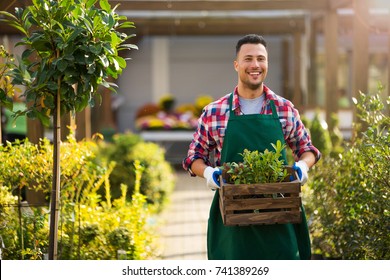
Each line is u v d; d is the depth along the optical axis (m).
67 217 5.56
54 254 4.52
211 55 21.53
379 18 11.53
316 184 5.94
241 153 4.29
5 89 4.87
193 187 12.23
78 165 5.48
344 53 18.61
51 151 5.40
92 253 5.50
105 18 4.34
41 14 4.32
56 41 4.27
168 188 9.96
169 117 17.02
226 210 4.08
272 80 20.86
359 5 8.34
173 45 21.45
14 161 5.19
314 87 13.87
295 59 15.12
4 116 9.33
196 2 10.15
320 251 6.02
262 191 4.05
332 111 10.21
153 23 13.55
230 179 4.18
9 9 6.78
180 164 14.95
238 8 10.29
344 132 14.09
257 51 4.28
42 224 5.44
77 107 4.60
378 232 4.84
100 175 6.18
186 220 9.03
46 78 4.32
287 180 4.19
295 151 4.52
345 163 5.42
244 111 4.37
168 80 21.52
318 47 17.92
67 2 4.30
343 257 5.33
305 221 4.32
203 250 7.23
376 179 4.71
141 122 17.27
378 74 18.44
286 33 15.41
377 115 4.81
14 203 5.43
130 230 5.77
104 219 5.82
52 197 4.48
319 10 10.11
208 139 4.43
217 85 21.64
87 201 6.08
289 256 4.23
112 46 4.37
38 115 4.67
